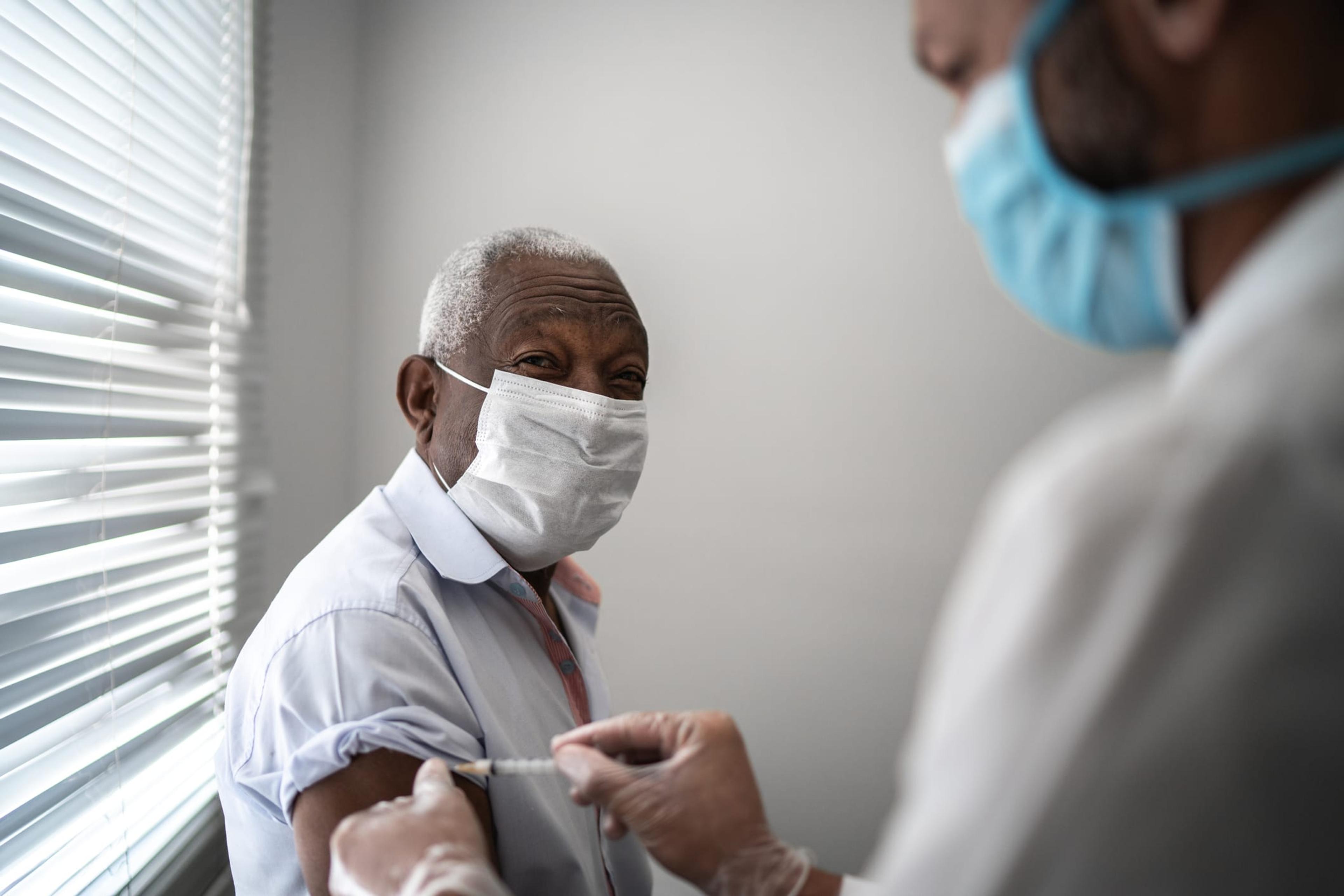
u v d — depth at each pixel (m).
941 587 2.31
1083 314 0.47
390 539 1.05
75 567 1.09
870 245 2.32
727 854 0.74
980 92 0.45
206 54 1.55
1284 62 0.36
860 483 2.32
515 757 0.97
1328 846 0.31
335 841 0.68
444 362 1.14
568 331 1.09
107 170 1.20
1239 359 0.35
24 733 0.94
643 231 2.32
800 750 2.31
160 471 1.35
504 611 1.12
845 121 2.32
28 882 0.96
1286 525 0.32
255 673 0.96
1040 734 0.33
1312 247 0.35
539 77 2.31
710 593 2.32
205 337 1.52
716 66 2.32
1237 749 0.31
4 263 0.94
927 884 0.35
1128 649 0.33
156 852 1.31
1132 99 0.40
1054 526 0.35
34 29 1.01
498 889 0.64
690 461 2.33
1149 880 0.31
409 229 2.29
